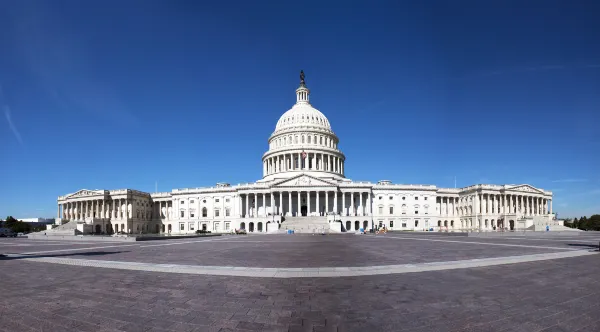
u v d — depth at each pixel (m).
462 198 143.88
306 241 51.12
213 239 61.44
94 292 13.74
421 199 138.88
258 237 70.25
